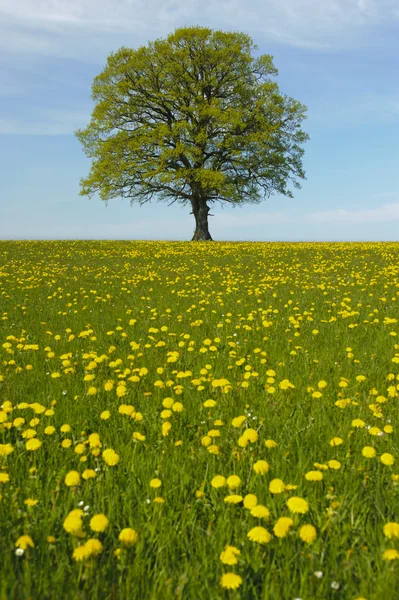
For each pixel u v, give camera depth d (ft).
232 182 115.96
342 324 23.54
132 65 110.11
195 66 111.24
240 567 6.75
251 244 91.35
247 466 9.53
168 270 48.80
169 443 10.62
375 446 10.35
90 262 57.77
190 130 110.11
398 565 6.47
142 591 6.36
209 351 18.72
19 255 67.21
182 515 7.93
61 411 12.62
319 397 13.04
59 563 6.74
